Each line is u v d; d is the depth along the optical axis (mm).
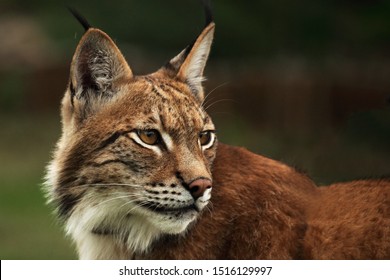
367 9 42969
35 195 28812
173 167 10680
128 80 11211
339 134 30391
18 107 45594
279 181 11445
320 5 42156
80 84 11203
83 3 40875
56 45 46281
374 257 10953
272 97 39812
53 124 41500
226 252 11055
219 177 11297
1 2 56938
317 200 11461
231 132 37219
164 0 40938
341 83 39281
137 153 10695
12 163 33656
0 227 23906
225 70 41125
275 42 42094
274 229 11047
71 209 11195
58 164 11258
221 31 41625
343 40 42000
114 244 11312
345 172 28688
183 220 10695
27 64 47344
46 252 21406
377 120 29203
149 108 10875
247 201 11180
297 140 35000
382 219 11148
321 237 11031
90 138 10945
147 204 10719
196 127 11016
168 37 40906
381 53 41906
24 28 52156
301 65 40812
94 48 11188
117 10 40625
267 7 42250
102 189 10852
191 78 11844
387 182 11727
